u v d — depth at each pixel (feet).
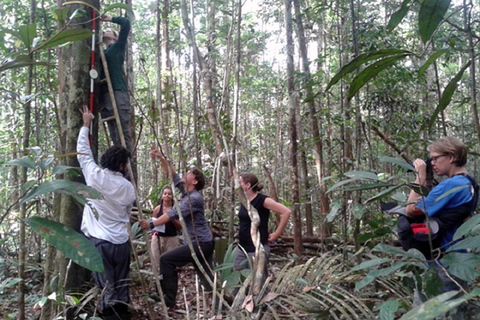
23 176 9.96
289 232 26.71
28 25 5.45
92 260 4.53
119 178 10.68
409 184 6.14
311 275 7.73
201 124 23.59
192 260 13.50
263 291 7.51
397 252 5.68
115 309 10.71
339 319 6.68
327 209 18.31
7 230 16.11
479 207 10.52
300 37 19.06
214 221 19.56
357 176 6.28
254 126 50.52
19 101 9.74
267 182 33.68
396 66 17.37
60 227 4.64
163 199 15.85
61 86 11.55
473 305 6.84
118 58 13.39
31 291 14.24
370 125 18.31
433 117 5.95
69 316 9.89
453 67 33.19
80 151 10.65
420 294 6.13
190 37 10.18
